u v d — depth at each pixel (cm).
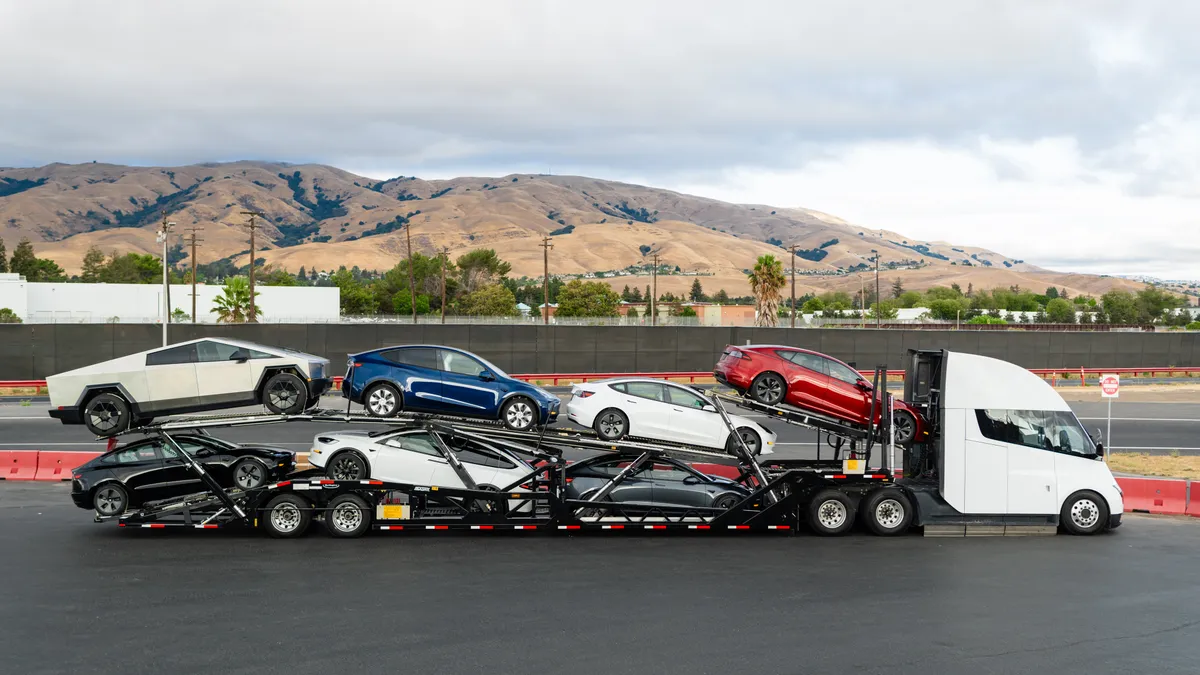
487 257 14400
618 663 1002
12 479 2167
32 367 4409
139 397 1681
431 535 1659
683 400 1992
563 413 3195
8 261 15138
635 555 1518
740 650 1048
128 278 15162
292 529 1625
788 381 1850
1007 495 1672
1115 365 5503
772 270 7281
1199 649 1071
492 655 1024
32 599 1234
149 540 1603
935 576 1391
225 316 7519
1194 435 3042
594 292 11525
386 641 1070
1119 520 1697
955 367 1686
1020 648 1066
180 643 1058
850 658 1026
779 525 1664
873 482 1698
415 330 4750
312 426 2984
